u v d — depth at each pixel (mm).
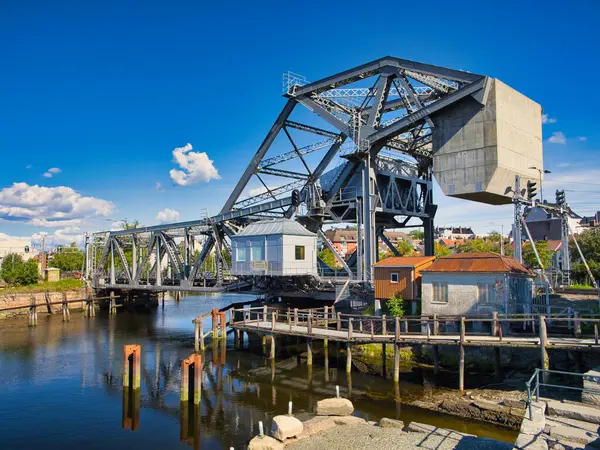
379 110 38125
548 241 74000
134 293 68312
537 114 35844
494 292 27172
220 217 48531
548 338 23406
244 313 37656
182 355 36562
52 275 74812
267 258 39406
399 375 26875
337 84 40062
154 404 25156
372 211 38250
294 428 17609
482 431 18703
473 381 24484
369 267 37562
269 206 45000
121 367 32969
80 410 24359
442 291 29078
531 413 15461
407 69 35719
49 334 46688
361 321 29828
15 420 23016
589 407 16312
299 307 42594
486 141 31875
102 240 69812
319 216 42844
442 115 33938
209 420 22375
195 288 49344
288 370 30438
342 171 41438
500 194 32469
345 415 20125
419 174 48250
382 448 16219
